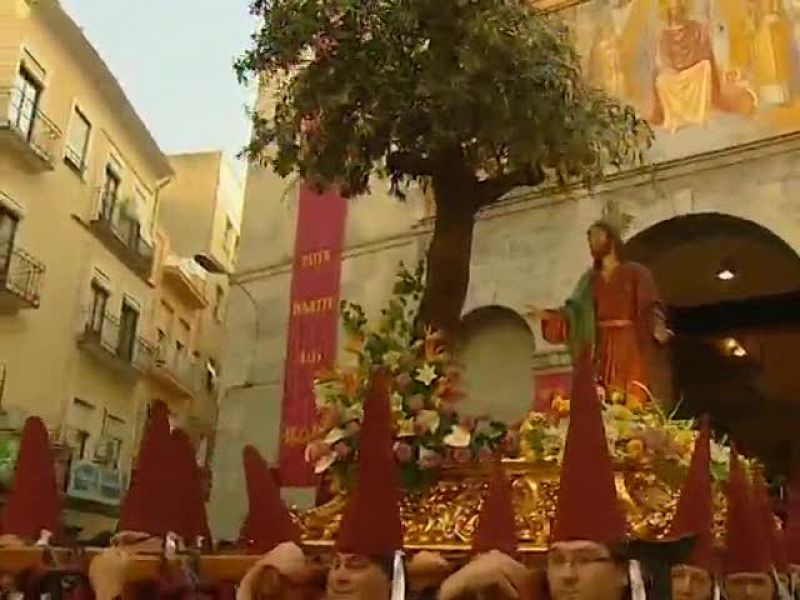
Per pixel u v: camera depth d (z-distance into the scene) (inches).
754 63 546.3
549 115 284.2
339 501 192.7
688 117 560.4
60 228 862.5
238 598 137.9
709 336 669.3
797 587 166.7
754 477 193.6
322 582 137.7
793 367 665.6
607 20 599.5
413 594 138.9
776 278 611.2
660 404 256.5
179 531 147.3
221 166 1216.2
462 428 194.5
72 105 878.4
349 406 200.7
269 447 708.7
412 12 278.8
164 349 1075.3
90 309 900.6
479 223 627.5
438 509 186.5
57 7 828.0
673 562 125.3
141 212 1017.5
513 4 290.5
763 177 530.0
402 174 297.3
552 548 126.0
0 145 791.1
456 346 259.9
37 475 162.7
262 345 740.0
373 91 281.3
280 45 301.0
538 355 568.4
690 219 551.2
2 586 150.6
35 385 821.9
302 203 733.9
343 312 226.5
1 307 800.9
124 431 967.6
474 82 274.8
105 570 142.0
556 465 181.9
